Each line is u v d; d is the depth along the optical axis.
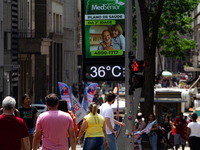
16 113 22.81
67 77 104.88
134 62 24.84
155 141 33.41
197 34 117.31
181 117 37.50
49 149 14.70
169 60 190.88
